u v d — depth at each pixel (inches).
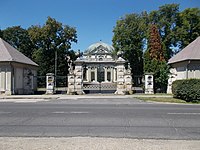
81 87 1422.2
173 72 1578.5
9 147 301.7
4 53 1440.7
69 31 2716.5
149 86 1434.5
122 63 1430.9
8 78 1396.4
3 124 466.9
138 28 2554.1
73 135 380.8
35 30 2657.5
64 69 2723.9
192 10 2357.3
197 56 1392.7
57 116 560.7
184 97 993.5
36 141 332.8
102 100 1065.5
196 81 990.4
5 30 2903.5
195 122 487.2
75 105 819.4
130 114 592.7
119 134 386.6
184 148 298.5
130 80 1422.2
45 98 1194.6
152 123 476.7
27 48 2898.6
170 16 2464.3
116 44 2610.7
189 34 2365.9
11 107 755.4
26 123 476.4
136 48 2544.3
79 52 2810.0
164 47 2178.9
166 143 323.3
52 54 2723.9
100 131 407.8
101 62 3636.8
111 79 3587.6
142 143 322.0
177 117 548.1
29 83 1561.3
